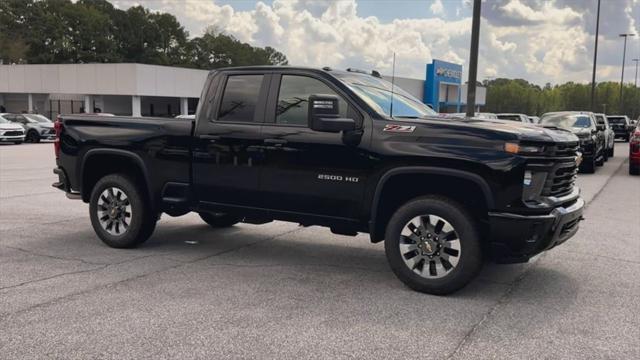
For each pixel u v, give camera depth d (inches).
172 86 1793.8
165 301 195.9
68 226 323.6
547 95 5935.0
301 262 253.0
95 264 243.6
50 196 431.8
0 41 3444.9
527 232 189.8
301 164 222.8
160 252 268.1
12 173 580.4
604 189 511.8
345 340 164.1
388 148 205.9
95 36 3673.7
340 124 203.3
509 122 216.8
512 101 5580.7
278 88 232.5
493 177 191.6
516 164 189.2
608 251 275.7
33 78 1909.4
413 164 203.5
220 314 183.8
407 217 206.5
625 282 224.7
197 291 207.8
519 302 199.5
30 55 3580.2
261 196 233.6
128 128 263.3
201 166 245.6
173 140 251.3
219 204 245.1
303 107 226.5
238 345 159.6
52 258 252.5
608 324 179.2
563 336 169.3
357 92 220.1
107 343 160.1
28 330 169.0
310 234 314.5
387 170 207.5
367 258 262.1
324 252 273.0
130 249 273.0
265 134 229.8
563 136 207.9
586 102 5639.8
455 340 165.3
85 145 273.6
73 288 209.2
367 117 213.2
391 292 209.5
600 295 208.1
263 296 202.8
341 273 235.1
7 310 185.3
